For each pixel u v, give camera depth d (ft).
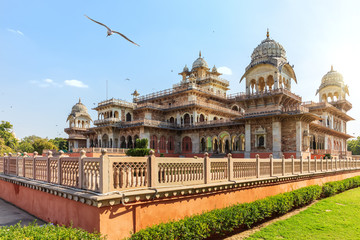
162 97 168.45
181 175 29.91
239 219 32.27
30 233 19.15
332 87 162.30
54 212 31.42
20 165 45.09
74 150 139.13
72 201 27.43
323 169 72.74
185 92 153.99
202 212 32.22
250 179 40.27
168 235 23.85
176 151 154.30
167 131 151.23
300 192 49.03
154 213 26.78
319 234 32.65
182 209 29.94
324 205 50.24
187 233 25.52
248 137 112.27
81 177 26.18
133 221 24.89
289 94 110.93
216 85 179.73
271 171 46.98
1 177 50.70
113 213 23.32
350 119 180.96
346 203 52.90
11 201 47.52
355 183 78.64
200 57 191.72
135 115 168.14
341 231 33.96
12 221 34.68
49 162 33.91
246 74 119.14
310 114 96.53
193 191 30.53
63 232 19.75
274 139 102.73
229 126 129.18
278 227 35.27
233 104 173.17
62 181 30.30
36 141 209.67
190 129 146.41
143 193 24.75
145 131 140.56
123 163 24.54
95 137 181.27
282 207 41.32
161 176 27.76
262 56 115.75
